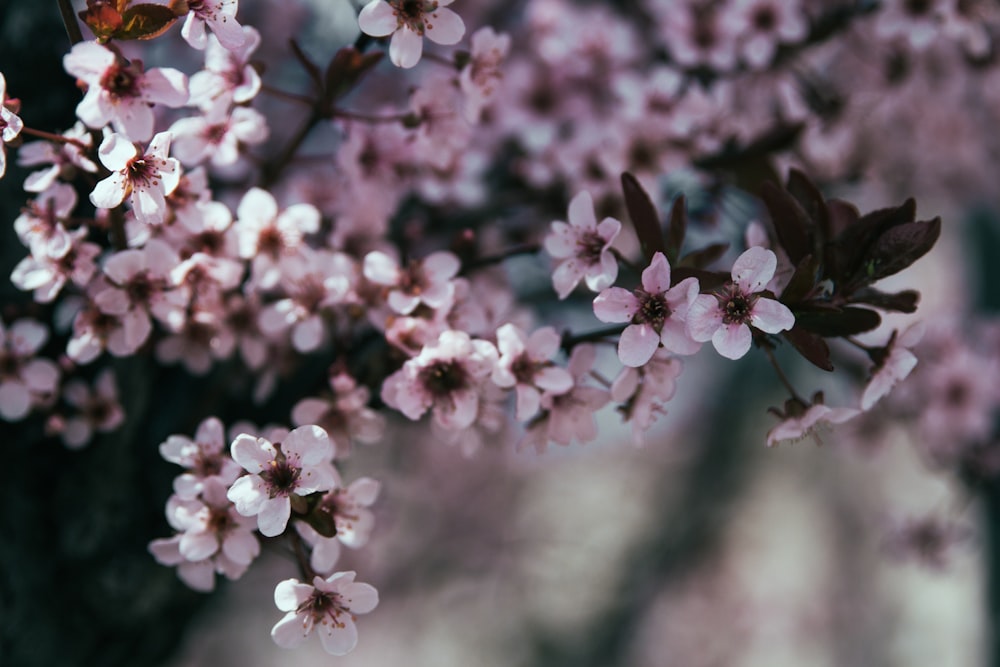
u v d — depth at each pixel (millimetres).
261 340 524
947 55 718
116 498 568
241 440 450
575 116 640
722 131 607
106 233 510
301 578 471
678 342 449
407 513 1292
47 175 477
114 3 443
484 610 1494
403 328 485
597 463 1656
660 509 1644
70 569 573
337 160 549
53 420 530
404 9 468
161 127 528
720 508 1646
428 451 1232
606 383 482
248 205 499
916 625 1296
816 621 1489
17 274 485
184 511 469
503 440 646
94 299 481
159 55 586
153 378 562
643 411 478
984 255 1252
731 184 590
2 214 540
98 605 577
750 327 460
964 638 1226
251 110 506
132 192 448
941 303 1220
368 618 1438
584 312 647
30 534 569
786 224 468
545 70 643
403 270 493
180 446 479
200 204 487
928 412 715
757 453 1654
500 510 1444
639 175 601
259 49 671
